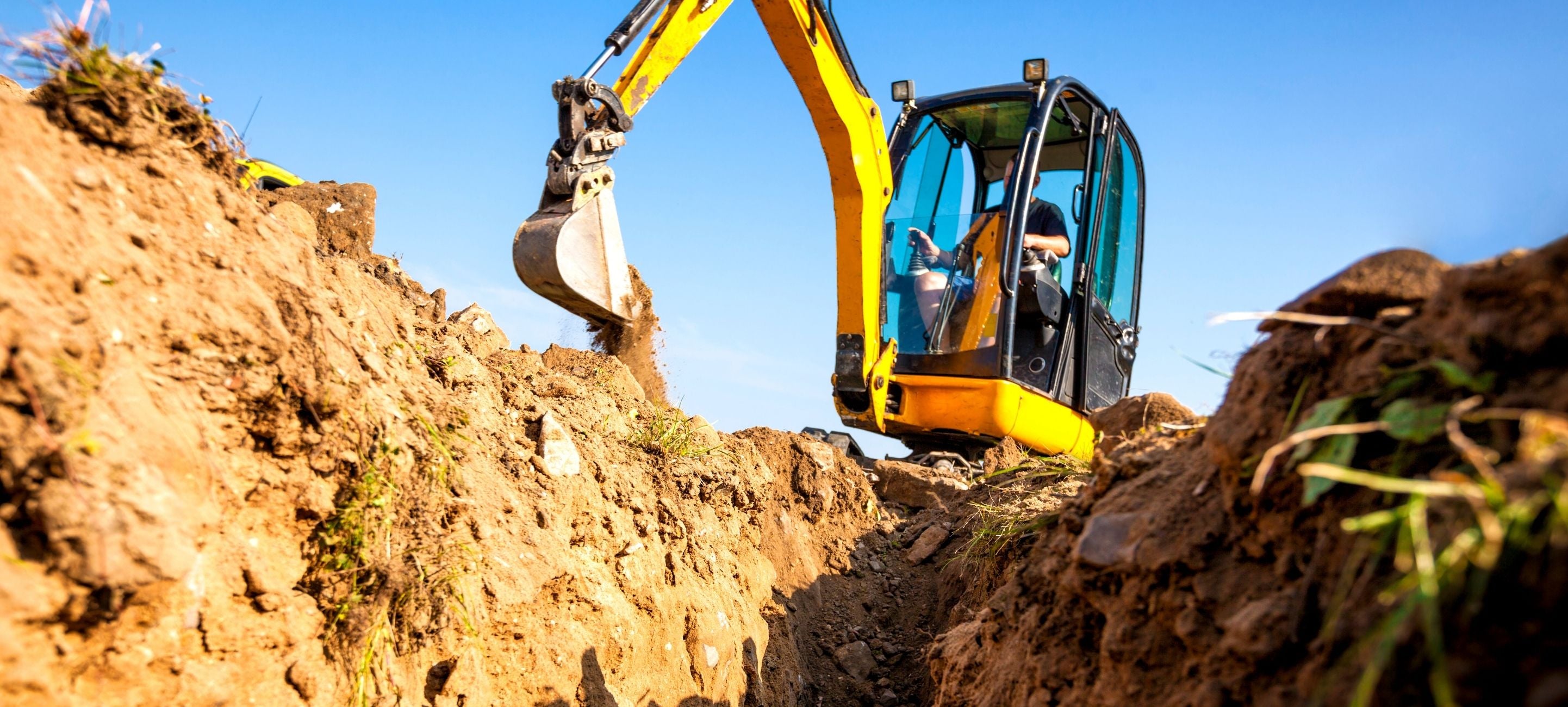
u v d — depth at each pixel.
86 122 2.68
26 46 2.64
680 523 5.41
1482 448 1.70
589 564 4.55
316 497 3.01
